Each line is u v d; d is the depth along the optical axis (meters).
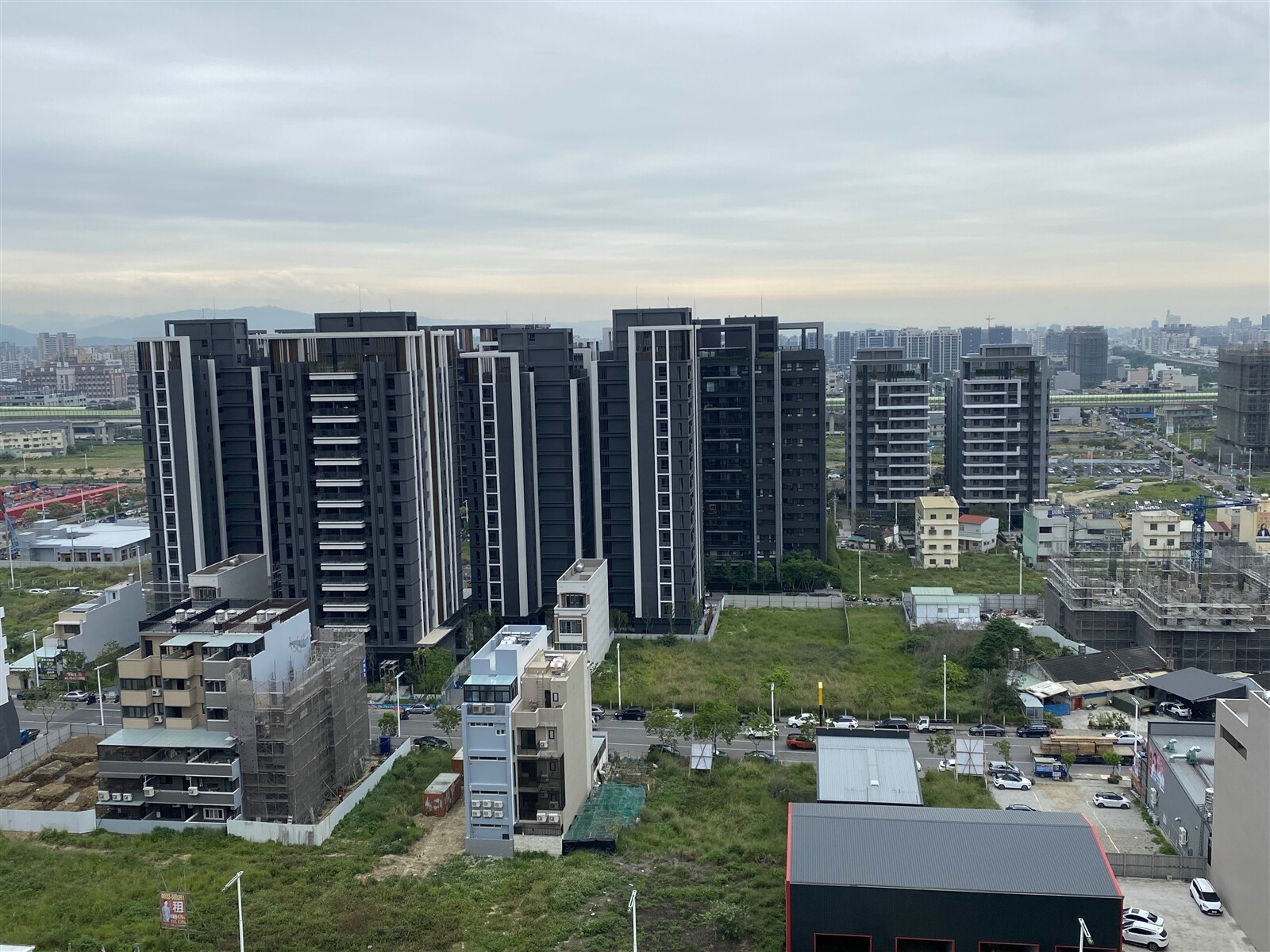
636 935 94.81
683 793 129.62
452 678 173.88
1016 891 86.56
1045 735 146.00
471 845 116.50
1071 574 189.00
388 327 174.62
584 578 174.75
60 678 172.50
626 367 193.38
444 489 185.38
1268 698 92.81
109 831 123.56
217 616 133.25
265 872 111.88
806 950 89.00
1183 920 97.38
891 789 115.44
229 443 186.75
